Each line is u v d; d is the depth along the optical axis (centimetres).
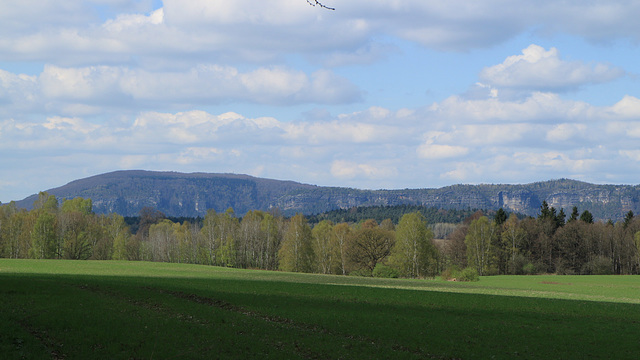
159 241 15888
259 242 15175
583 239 14888
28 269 7875
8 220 14138
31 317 3328
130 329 3177
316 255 13600
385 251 12675
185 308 4066
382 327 3644
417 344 3228
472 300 5178
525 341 3359
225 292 5141
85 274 7156
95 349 2748
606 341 3403
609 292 7431
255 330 3381
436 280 10069
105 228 16675
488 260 13812
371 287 6312
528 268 13538
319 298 4988
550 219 16438
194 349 2845
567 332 3644
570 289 7938
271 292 5338
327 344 3103
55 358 2559
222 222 16300
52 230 13138
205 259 15038
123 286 5259
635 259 14250
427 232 12475
